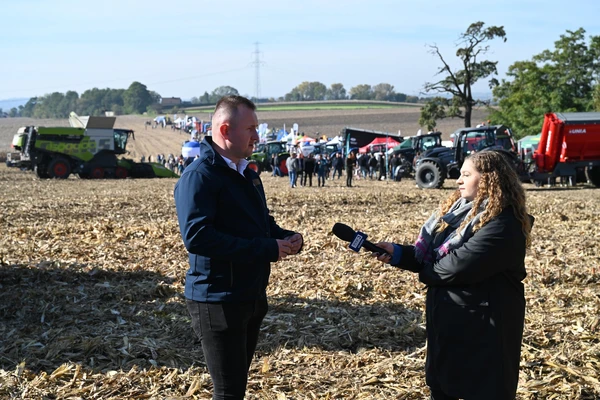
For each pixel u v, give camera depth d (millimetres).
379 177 37406
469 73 55500
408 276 8430
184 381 4918
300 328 6199
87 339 5723
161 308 6883
